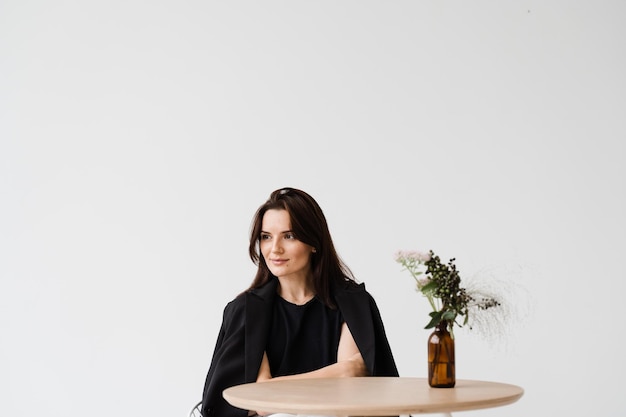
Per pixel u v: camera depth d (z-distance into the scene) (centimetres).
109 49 552
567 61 525
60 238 542
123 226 539
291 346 327
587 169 518
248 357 317
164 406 524
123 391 527
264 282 338
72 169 546
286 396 240
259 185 532
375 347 318
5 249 543
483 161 521
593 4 527
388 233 521
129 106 547
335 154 529
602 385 507
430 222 520
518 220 517
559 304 512
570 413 507
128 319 532
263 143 535
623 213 515
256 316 325
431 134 525
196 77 544
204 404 314
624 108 521
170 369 526
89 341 532
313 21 539
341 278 337
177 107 544
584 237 515
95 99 550
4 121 552
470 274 515
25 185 547
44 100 553
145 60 549
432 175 522
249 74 541
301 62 538
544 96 523
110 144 545
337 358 325
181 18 549
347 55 535
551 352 509
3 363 533
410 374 510
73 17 557
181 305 530
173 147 542
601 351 509
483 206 518
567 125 521
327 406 222
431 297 269
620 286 511
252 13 545
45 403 529
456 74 527
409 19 534
